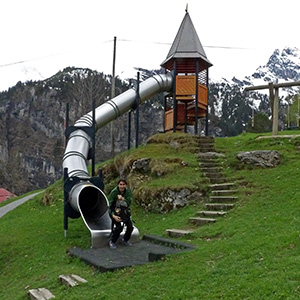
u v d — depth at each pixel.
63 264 8.50
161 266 6.80
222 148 16.62
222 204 10.82
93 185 11.07
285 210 8.94
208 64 21.11
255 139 16.53
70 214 11.05
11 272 9.32
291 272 5.21
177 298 5.26
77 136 14.43
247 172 13.30
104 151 67.38
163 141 17.16
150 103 122.56
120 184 9.20
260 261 5.96
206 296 5.11
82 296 6.08
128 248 8.87
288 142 15.45
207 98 20.89
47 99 135.12
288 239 6.62
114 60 29.20
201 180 12.80
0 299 7.65
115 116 17.73
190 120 23.48
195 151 16.14
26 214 16.92
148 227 10.87
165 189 12.24
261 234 7.48
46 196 18.17
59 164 115.12
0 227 14.73
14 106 137.75
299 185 10.82
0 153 123.75
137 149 16.78
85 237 10.59
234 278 5.50
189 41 20.59
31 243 10.88
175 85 19.88
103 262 7.56
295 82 15.20
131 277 6.51
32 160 120.88
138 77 18.27
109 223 10.55
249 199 10.80
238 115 148.25
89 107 45.41
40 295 6.76
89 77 51.31
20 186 90.56
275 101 16.08
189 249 7.67
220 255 6.80
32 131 130.75
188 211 11.27
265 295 4.77
